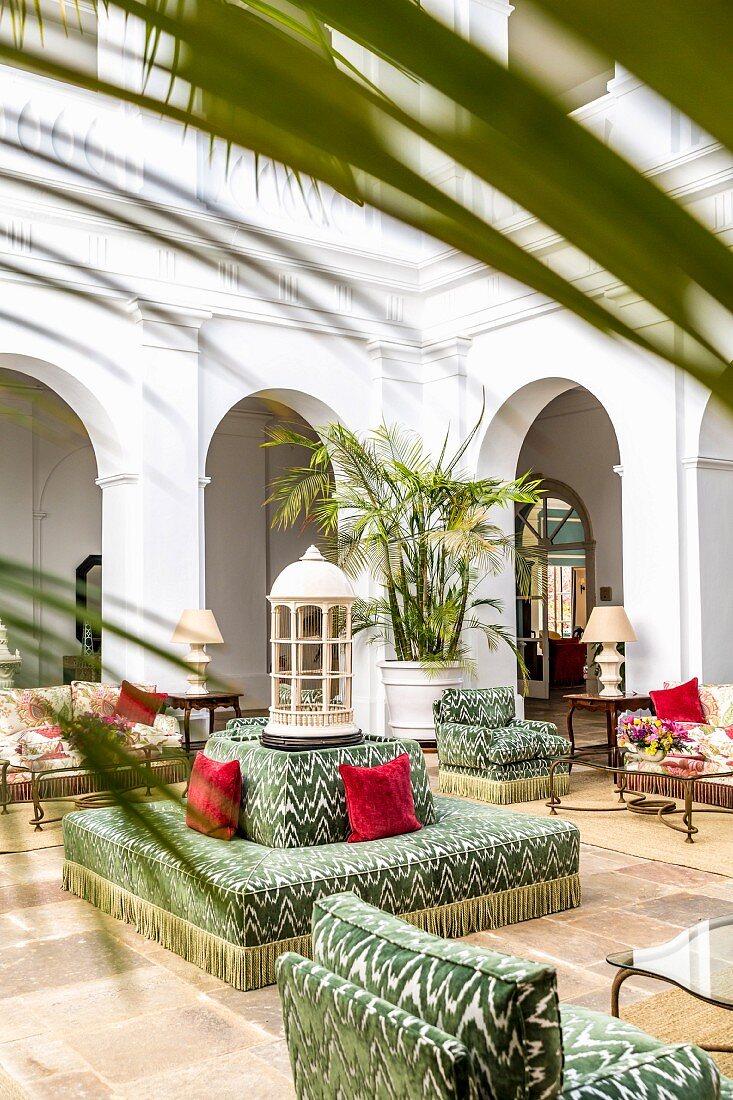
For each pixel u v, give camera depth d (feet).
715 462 31.45
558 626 53.88
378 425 38.17
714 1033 12.95
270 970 14.62
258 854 15.92
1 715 26.48
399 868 15.79
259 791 16.87
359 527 34.91
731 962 11.31
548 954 15.79
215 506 50.88
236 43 0.90
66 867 19.31
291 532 53.21
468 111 0.79
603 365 33.37
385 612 36.52
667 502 31.60
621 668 50.24
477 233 0.88
